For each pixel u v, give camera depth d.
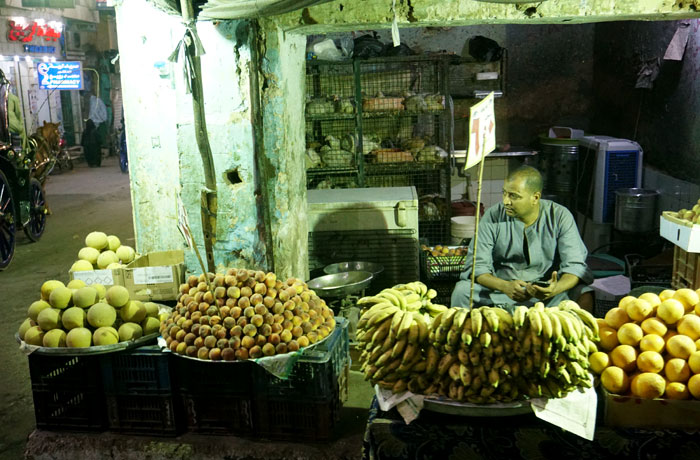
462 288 4.26
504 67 7.93
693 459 2.43
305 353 3.23
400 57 7.14
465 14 3.71
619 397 2.49
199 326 3.23
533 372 2.49
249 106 3.90
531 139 8.23
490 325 2.46
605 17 3.72
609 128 7.76
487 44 7.20
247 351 3.15
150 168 4.69
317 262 5.32
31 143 9.63
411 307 2.89
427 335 2.58
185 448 3.32
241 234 4.06
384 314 2.66
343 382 3.69
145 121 4.62
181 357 3.34
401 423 2.56
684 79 6.09
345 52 7.12
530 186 3.98
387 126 7.79
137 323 3.54
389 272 5.31
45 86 17.61
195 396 3.36
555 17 3.69
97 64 22.14
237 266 4.11
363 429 3.42
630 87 7.17
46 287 3.59
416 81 7.65
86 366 3.41
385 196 5.37
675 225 3.79
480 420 2.54
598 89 7.96
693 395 2.46
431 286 5.43
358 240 5.26
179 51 3.82
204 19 3.77
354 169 7.33
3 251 8.06
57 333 3.40
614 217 6.96
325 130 7.76
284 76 3.99
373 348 2.67
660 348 2.57
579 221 7.70
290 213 4.18
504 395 2.49
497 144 8.21
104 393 3.44
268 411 3.30
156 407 3.39
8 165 8.45
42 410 3.51
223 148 3.97
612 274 5.46
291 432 3.29
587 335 2.57
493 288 4.03
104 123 20.56
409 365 2.56
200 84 3.83
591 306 4.10
